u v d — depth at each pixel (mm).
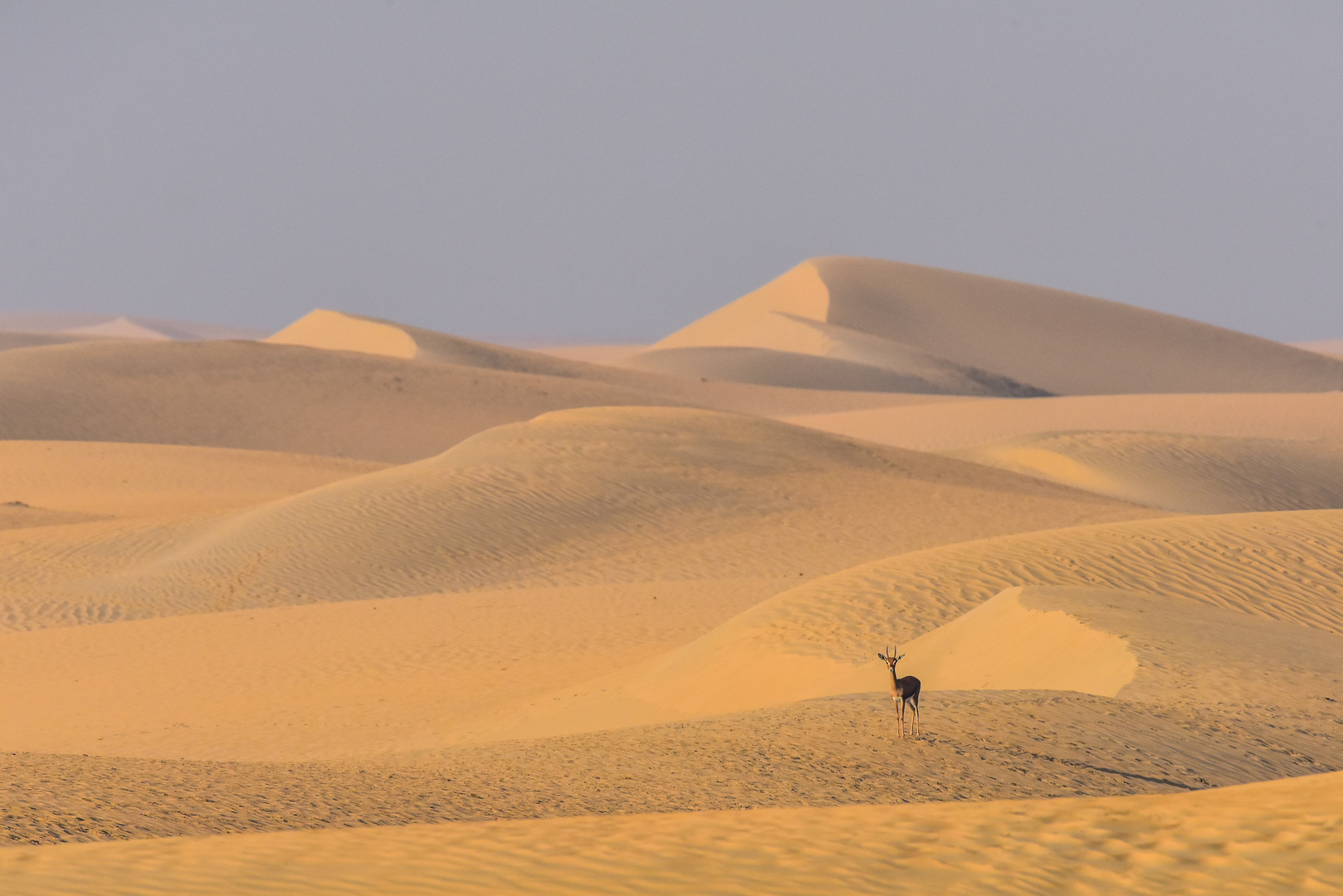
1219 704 37250
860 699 38844
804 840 20766
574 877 18516
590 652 64625
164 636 72125
